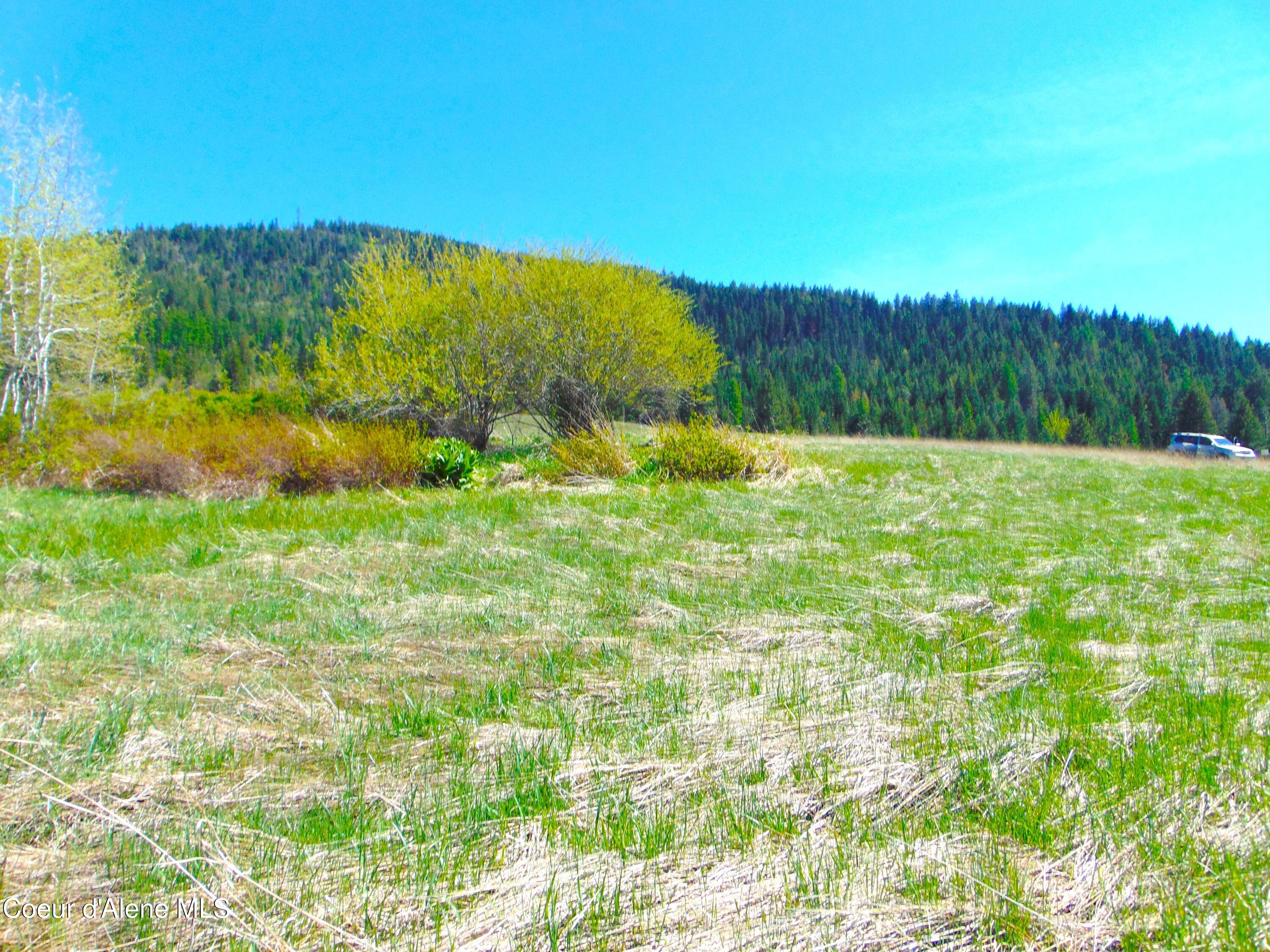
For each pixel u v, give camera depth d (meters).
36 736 2.31
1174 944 1.48
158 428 10.33
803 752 2.34
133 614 3.69
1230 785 2.12
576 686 2.96
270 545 5.51
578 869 1.73
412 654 3.29
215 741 2.37
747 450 11.69
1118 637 3.68
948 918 1.56
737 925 1.54
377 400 14.59
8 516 6.66
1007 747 2.34
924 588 4.63
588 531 6.48
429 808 1.97
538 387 15.80
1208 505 9.86
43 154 14.12
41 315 14.44
